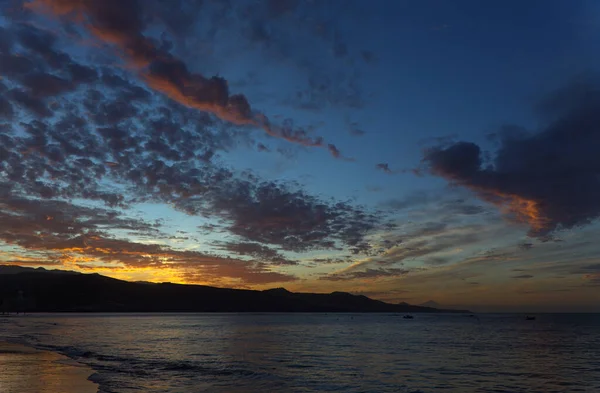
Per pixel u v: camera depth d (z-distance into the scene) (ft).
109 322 547.08
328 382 102.83
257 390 89.51
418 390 94.53
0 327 385.91
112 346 195.00
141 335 285.43
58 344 200.64
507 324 556.51
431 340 259.19
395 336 297.74
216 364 132.77
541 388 98.78
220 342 228.02
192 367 123.85
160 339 247.91
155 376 103.91
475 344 229.45
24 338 241.14
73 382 85.97
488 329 415.44
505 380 109.50
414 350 191.93
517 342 245.45
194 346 201.67
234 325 472.85
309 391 90.99
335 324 532.73
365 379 108.37
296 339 259.39
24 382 83.71
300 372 118.62
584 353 182.50
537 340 263.08
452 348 203.82
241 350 183.52
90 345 199.00
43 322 527.81
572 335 317.42
